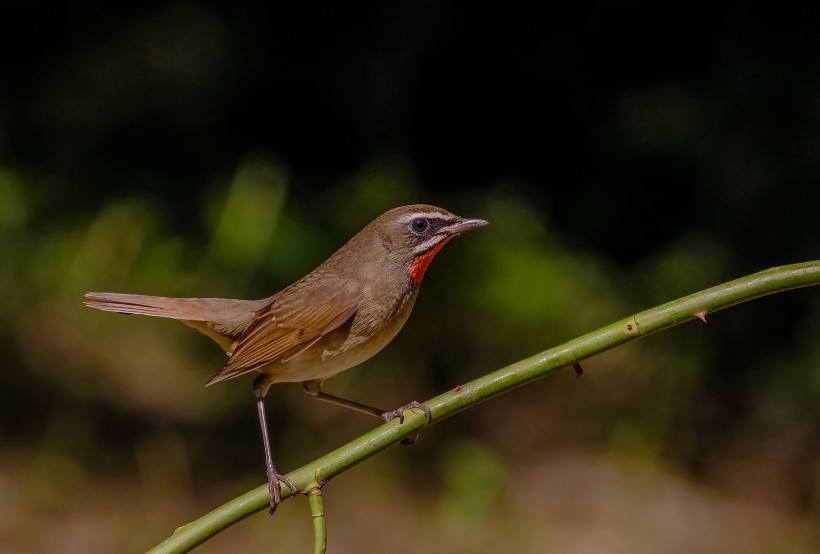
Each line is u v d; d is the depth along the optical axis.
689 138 14.84
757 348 14.01
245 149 16.44
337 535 11.12
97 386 13.75
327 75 16.55
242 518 4.44
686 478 12.73
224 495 11.69
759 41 14.89
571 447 13.04
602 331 4.47
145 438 12.68
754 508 12.21
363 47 16.52
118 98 16.86
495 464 12.29
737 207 14.43
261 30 16.86
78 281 14.55
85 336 14.52
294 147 16.50
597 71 16.00
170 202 15.56
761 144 14.45
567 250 14.95
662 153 14.95
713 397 13.80
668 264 14.23
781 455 12.93
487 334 13.80
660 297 14.17
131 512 11.30
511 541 11.28
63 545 10.57
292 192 15.46
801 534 11.78
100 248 14.68
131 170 16.06
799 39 14.71
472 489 11.84
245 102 16.67
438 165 16.17
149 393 13.83
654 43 15.73
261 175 15.27
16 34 17.09
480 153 16.19
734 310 14.18
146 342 14.80
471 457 12.25
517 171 16.08
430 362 13.75
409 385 13.61
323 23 16.66
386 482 12.13
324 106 16.48
